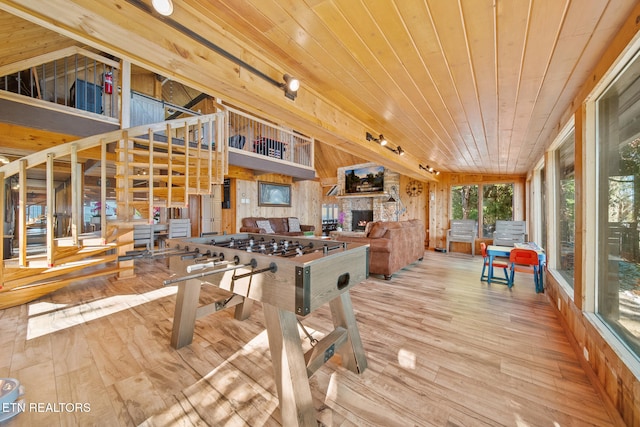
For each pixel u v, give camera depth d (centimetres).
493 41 132
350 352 179
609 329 160
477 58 148
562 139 267
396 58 153
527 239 571
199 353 200
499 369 180
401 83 184
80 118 350
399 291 350
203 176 384
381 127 297
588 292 185
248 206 752
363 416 140
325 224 1173
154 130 321
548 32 123
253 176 769
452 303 305
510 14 112
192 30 123
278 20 126
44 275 302
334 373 178
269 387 163
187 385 164
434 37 131
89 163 548
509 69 159
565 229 285
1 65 296
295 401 128
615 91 159
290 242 240
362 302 309
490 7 109
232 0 115
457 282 393
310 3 112
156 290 350
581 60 148
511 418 138
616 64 131
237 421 137
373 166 855
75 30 103
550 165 313
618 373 135
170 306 294
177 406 147
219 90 155
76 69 366
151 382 167
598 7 106
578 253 195
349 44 142
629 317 143
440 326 246
